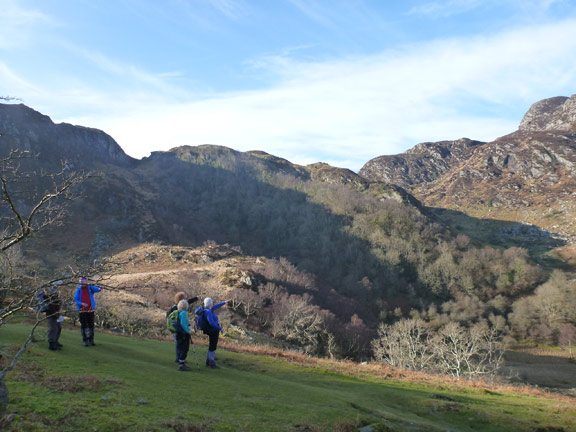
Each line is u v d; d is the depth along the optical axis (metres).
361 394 12.61
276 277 101.06
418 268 160.00
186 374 10.63
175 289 73.38
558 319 111.62
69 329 18.44
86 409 6.70
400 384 15.98
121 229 183.62
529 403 14.20
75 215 178.62
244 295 73.75
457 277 152.50
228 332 56.84
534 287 149.38
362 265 162.62
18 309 5.73
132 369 10.19
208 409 7.81
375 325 100.00
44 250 135.88
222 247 145.25
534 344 105.06
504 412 12.16
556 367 76.75
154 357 12.75
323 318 70.69
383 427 8.62
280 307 72.75
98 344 13.48
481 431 10.73
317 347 63.59
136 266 121.81
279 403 9.08
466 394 15.32
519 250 187.62
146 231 188.38
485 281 152.38
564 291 123.50
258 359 16.48
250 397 9.23
